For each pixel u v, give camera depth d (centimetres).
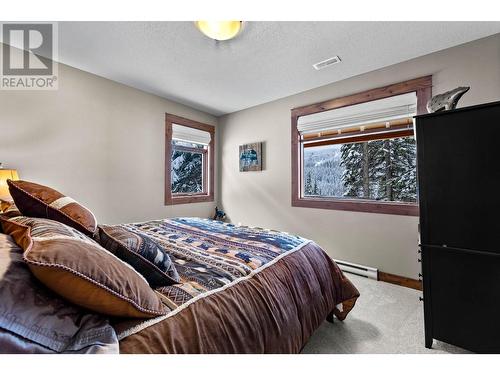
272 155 360
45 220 93
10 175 191
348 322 176
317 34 201
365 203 271
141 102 319
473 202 130
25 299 57
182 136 374
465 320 134
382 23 188
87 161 269
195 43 213
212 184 426
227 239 169
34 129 232
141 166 321
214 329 81
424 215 147
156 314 77
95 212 276
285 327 107
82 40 209
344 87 287
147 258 98
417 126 148
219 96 342
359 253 276
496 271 125
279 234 185
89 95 269
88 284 63
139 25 189
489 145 125
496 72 200
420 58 236
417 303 205
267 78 285
